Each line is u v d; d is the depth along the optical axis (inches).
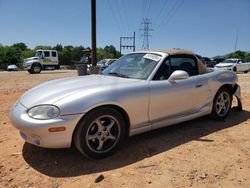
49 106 130.1
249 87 433.1
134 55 191.6
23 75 829.2
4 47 2669.8
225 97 215.2
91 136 137.9
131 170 132.2
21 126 130.8
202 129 191.8
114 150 146.6
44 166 136.8
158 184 120.6
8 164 139.7
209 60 1261.1
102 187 118.5
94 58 570.3
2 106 265.0
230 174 129.6
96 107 136.6
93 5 556.4
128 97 146.8
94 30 564.1
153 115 160.7
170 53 179.6
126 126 152.7
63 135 129.2
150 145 161.8
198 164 138.6
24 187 119.8
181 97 174.7
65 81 161.9
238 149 157.9
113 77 169.6
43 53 1119.0
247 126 200.7
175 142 166.9
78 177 126.4
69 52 3093.0
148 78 163.3
